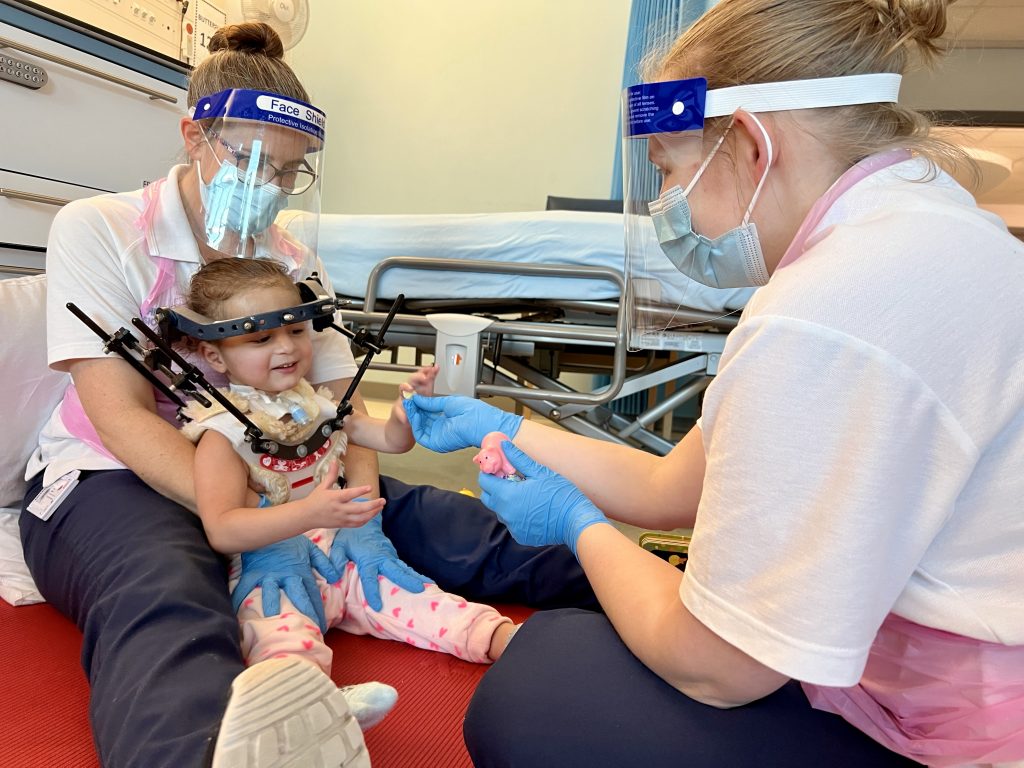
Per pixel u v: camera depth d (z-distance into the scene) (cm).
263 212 108
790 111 62
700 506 59
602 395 179
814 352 50
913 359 49
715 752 60
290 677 64
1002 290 51
